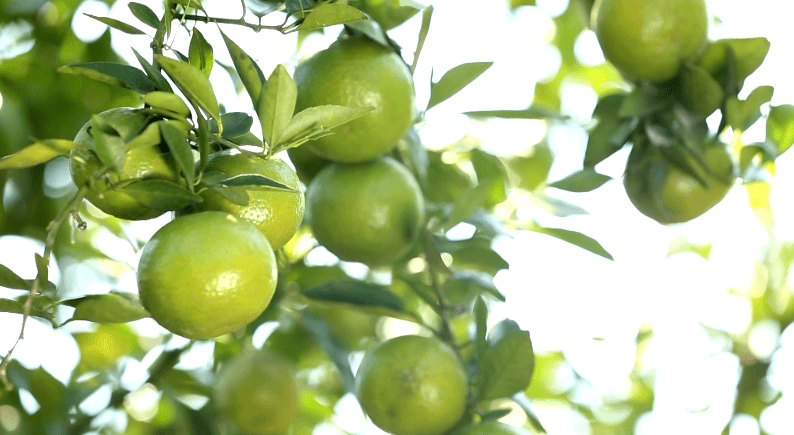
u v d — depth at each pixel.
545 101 1.62
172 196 1.23
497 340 1.39
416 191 1.42
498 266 1.45
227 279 1.23
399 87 1.37
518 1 1.61
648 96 1.42
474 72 1.40
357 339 1.57
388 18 1.41
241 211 1.26
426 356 1.39
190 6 1.28
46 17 1.52
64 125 1.52
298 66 1.38
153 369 1.47
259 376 1.46
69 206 1.23
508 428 1.38
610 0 1.42
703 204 1.44
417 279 1.49
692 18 1.40
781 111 1.42
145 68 1.25
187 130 1.25
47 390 1.46
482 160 1.47
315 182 1.42
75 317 1.24
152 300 1.24
